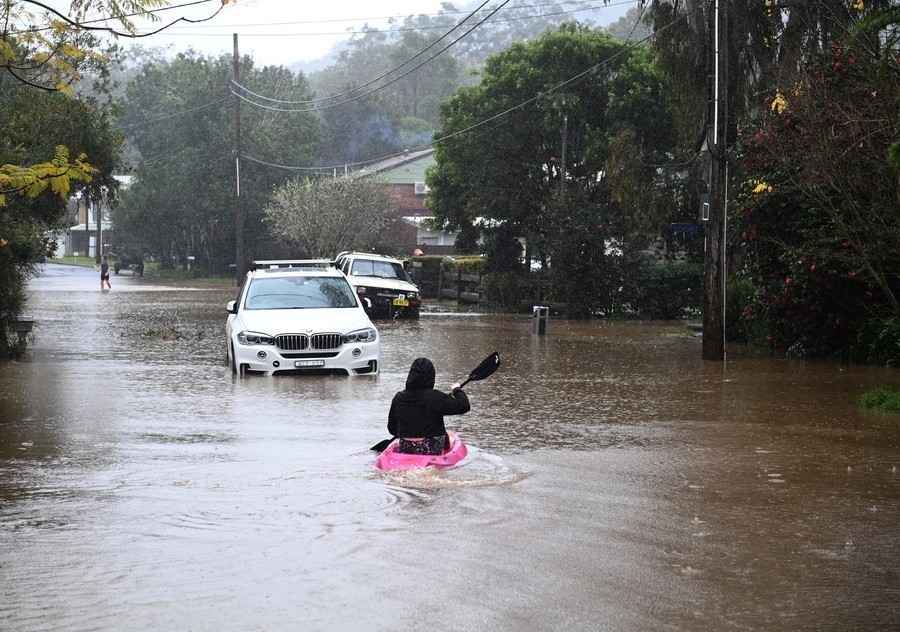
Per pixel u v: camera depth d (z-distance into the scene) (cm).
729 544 679
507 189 3731
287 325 1627
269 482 855
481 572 608
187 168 6775
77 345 2216
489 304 3669
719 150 1948
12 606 546
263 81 7162
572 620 529
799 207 1967
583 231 3294
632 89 3441
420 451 926
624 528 716
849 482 878
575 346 2248
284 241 5988
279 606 546
